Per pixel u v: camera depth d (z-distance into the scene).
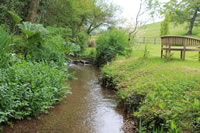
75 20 17.77
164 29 17.19
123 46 10.88
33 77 3.44
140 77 5.16
